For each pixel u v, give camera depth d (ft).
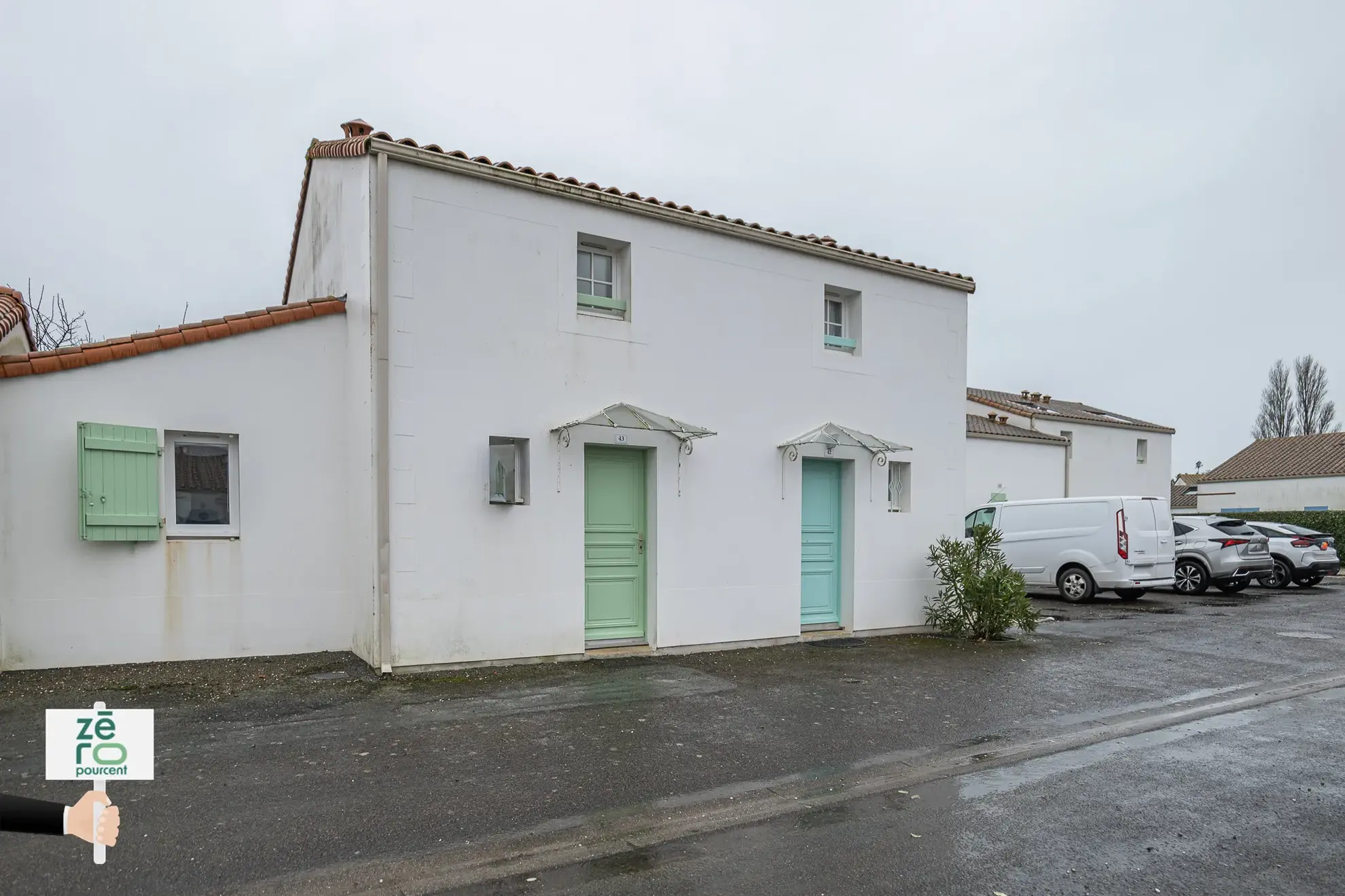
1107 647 33.53
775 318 33.32
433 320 25.63
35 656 23.36
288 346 26.86
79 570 23.82
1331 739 21.09
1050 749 20.11
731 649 31.55
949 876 13.04
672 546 30.37
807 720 21.79
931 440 38.09
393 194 25.12
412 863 13.12
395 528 24.80
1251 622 41.45
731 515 31.83
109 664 24.14
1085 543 49.98
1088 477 83.82
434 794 15.85
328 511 27.40
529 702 22.57
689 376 30.96
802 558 34.65
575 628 28.19
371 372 25.03
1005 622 34.50
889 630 36.14
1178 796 16.81
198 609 25.36
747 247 32.65
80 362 23.72
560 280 28.17
